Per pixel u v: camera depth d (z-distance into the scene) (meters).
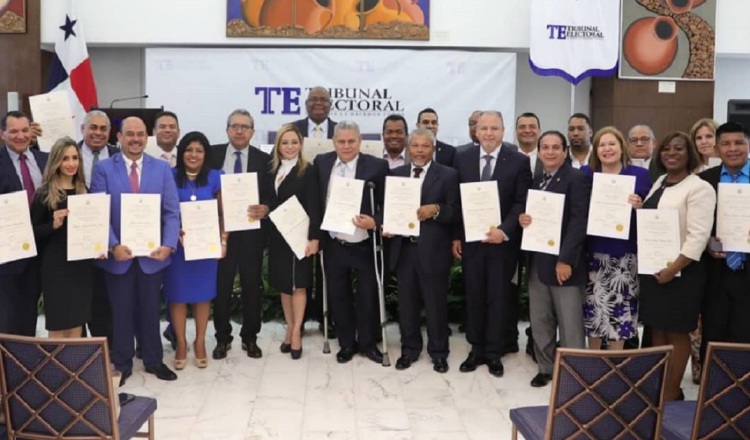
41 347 2.41
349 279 4.86
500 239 4.39
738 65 8.38
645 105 7.63
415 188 4.48
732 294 3.71
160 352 4.53
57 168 3.87
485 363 4.77
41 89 7.66
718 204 3.63
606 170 4.08
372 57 7.69
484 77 7.71
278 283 4.87
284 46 7.78
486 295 4.62
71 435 2.48
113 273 4.20
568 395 2.38
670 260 3.65
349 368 4.74
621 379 2.36
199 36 7.67
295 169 4.77
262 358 4.94
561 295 4.13
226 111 7.74
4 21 7.55
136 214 4.14
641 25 7.52
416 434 3.71
